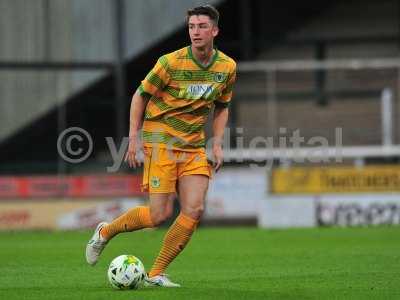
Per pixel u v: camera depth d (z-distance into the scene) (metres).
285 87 86.56
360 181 76.00
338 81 85.88
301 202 76.12
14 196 75.62
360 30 93.94
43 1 85.38
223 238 61.28
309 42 93.44
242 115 85.31
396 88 84.69
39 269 41.50
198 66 31.02
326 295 30.95
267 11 93.75
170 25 87.31
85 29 85.69
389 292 31.86
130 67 88.50
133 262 31.62
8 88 84.00
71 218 75.62
